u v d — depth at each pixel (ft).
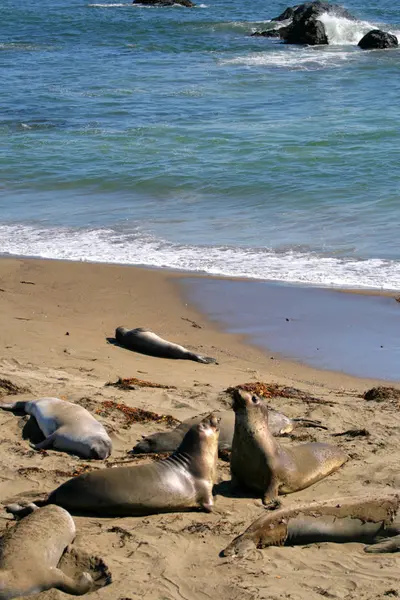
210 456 23.94
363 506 21.72
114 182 76.84
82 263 55.93
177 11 224.53
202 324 45.93
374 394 34.78
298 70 134.72
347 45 161.17
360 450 27.96
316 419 31.27
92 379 35.60
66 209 69.87
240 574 19.53
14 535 19.21
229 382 36.65
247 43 166.91
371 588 19.01
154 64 146.00
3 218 67.56
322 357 41.14
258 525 21.11
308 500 24.18
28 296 49.62
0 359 37.65
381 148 84.38
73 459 26.20
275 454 24.43
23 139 93.45
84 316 46.62
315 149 84.79
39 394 32.14
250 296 49.96
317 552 20.94
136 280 52.75
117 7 236.84
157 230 63.57
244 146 87.04
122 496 22.43
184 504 23.13
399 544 21.12
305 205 68.49
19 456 26.35
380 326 45.06
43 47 171.83
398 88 117.80
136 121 101.35
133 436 28.50
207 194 72.74
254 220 65.26
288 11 186.70
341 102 109.19
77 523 22.00
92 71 140.36
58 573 18.39
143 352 41.22
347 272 53.57
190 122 99.71
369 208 66.74
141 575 19.34
